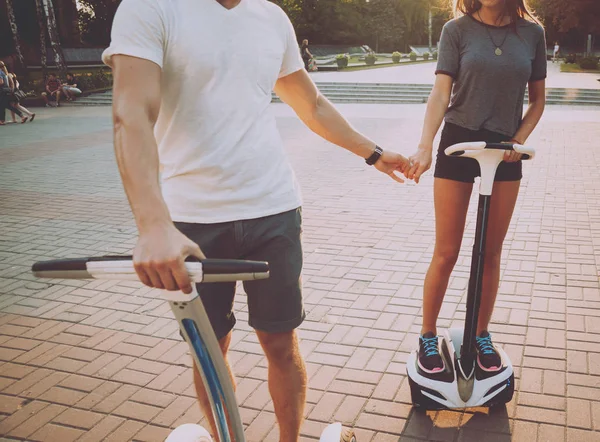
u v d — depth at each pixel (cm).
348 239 543
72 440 269
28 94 2298
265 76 189
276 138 197
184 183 185
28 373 325
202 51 173
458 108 252
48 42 3934
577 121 1375
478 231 243
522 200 662
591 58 3331
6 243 562
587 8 5038
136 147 145
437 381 265
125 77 157
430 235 551
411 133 1216
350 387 301
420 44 6844
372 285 435
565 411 275
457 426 267
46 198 733
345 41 6069
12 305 416
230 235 187
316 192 725
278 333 204
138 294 430
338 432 213
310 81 221
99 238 575
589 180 753
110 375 322
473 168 255
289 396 211
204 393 211
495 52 241
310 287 433
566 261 470
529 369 312
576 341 340
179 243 122
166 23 168
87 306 412
